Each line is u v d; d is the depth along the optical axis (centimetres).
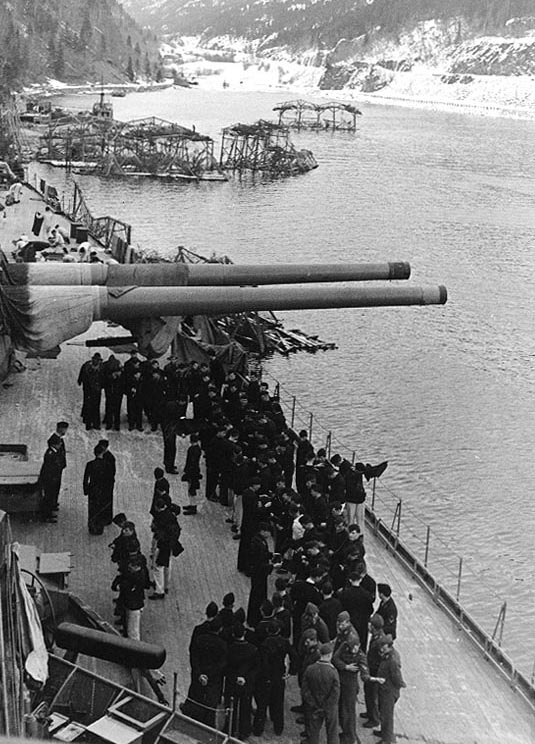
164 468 3005
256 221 10800
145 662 1755
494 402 5244
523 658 2969
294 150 15500
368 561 2638
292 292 3575
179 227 10388
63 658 1794
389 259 9044
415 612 2398
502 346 6284
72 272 3356
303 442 2847
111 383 3234
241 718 1844
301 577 2091
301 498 2536
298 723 1906
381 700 1847
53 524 2597
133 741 1534
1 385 3588
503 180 14338
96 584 2312
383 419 4934
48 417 3338
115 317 3412
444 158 16925
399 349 6125
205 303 3478
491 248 9588
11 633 1494
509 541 3738
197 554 2514
